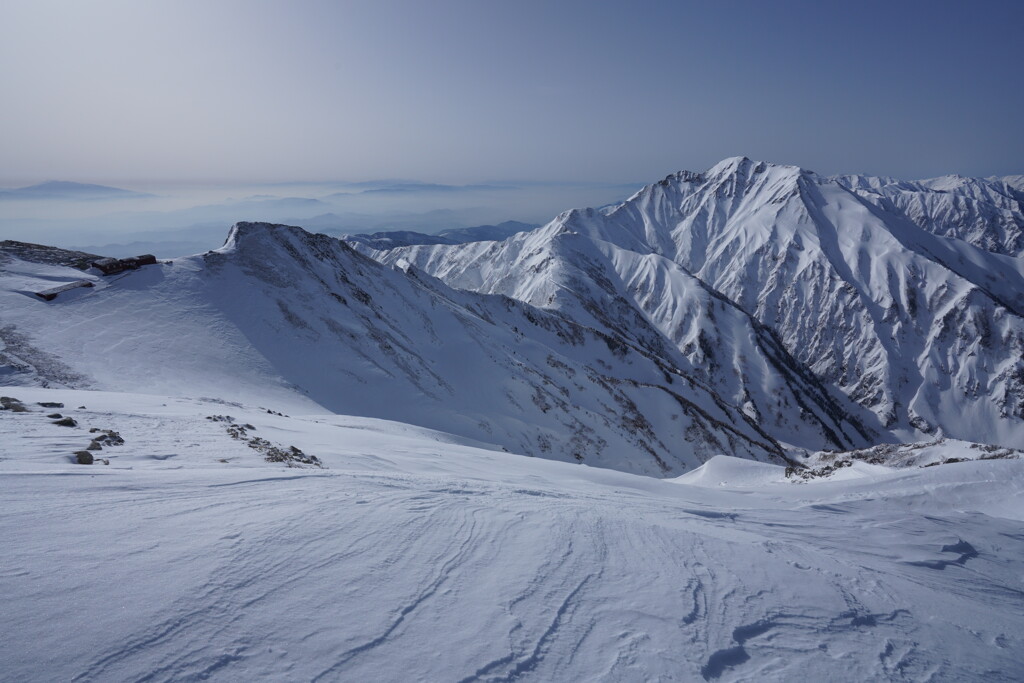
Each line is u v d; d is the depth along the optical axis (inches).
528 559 247.9
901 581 328.5
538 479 665.6
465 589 211.3
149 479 289.7
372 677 153.3
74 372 1256.8
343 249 3208.7
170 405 861.8
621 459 2554.1
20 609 152.4
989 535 474.3
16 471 271.1
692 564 279.3
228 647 154.2
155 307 1852.9
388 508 281.4
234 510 251.8
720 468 1310.3
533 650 180.2
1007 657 250.5
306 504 270.2
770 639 220.2
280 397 1617.9
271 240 2743.6
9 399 596.7
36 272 1877.5
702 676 184.4
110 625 153.3
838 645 227.3
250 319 2037.4
